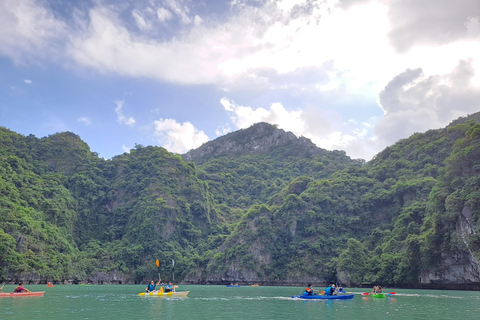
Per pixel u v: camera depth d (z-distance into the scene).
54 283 130.25
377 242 132.00
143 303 54.25
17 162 169.50
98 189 195.75
